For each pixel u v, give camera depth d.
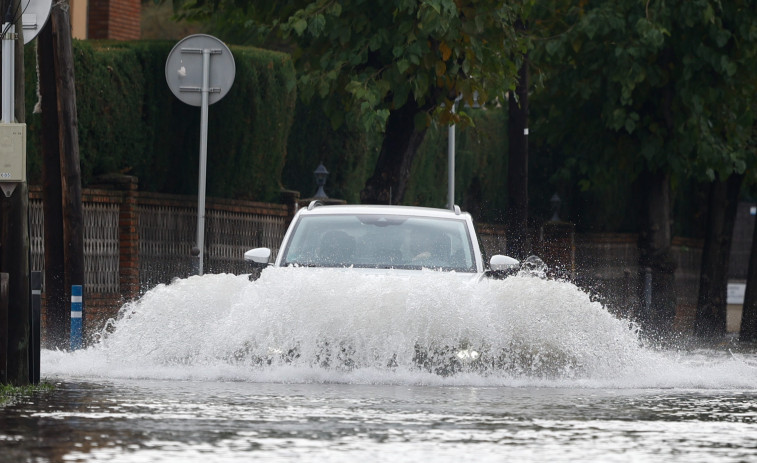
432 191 81.88
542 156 91.00
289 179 72.06
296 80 61.00
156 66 61.19
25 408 26.56
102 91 57.78
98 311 56.00
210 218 62.66
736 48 73.44
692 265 101.75
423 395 29.73
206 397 28.77
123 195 57.41
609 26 72.12
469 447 21.56
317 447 21.31
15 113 33.06
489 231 85.44
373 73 58.16
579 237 90.75
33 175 55.34
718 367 38.09
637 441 22.81
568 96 79.75
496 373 33.47
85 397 28.73
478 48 57.62
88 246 55.78
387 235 38.62
